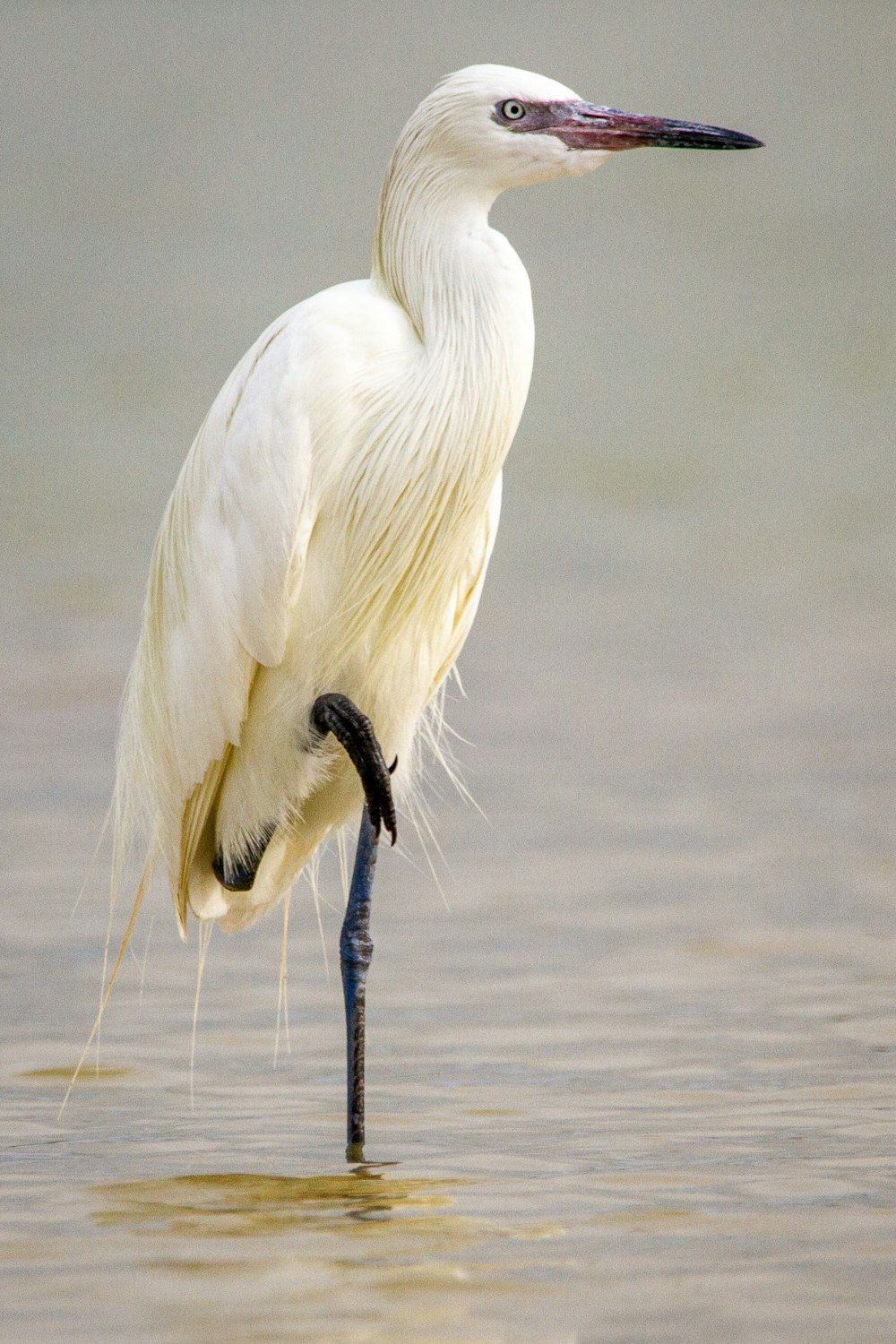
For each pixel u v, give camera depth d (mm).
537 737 16953
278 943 11867
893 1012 9914
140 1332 5910
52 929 11734
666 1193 7328
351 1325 5980
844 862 13078
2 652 19797
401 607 8742
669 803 14789
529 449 31828
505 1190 7430
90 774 15461
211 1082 9086
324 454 8344
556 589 23375
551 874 12953
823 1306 6105
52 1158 7949
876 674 19094
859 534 26188
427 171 8461
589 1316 6051
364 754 8320
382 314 8523
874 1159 7719
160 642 8984
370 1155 7949
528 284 8523
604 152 8461
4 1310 6105
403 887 12773
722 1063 9156
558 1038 9648
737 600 22656
